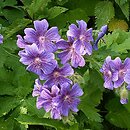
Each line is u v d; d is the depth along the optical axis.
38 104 0.47
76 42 0.47
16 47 0.57
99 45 0.55
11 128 0.54
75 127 0.51
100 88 0.54
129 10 0.68
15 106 0.55
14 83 0.56
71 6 0.68
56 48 0.48
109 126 0.62
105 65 0.48
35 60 0.47
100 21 0.66
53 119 0.51
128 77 0.46
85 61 0.52
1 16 0.64
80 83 0.49
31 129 0.58
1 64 0.56
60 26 0.65
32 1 0.64
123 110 0.61
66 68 0.47
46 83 0.47
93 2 0.68
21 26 0.59
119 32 0.63
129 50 0.60
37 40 0.48
